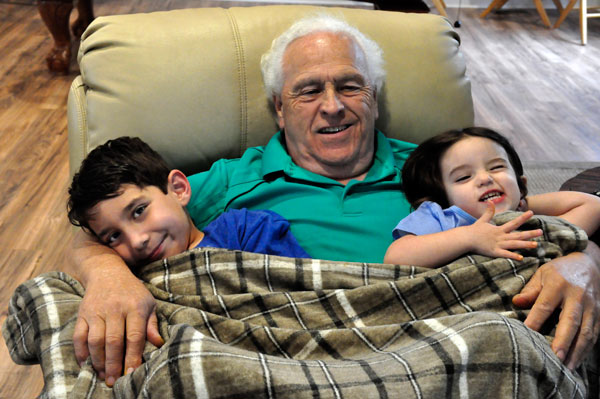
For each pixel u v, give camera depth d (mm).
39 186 2586
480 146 1278
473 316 920
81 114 1432
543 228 1137
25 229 2312
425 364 867
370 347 970
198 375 825
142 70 1416
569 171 2852
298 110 1409
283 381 832
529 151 3053
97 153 1192
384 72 1507
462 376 866
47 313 1033
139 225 1130
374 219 1342
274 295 1045
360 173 1456
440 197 1335
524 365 880
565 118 3453
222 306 1039
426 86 1565
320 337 969
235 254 1102
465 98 1606
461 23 5215
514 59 4402
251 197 1381
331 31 1426
